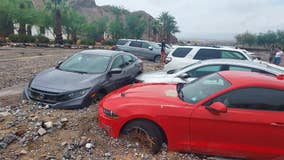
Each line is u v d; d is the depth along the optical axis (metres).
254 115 4.58
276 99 4.68
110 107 5.17
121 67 9.21
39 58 19.69
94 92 7.43
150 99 5.07
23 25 43.44
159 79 8.13
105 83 7.93
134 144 5.07
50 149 4.93
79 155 4.80
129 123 5.04
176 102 4.94
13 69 13.50
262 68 7.59
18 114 6.44
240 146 4.68
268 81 4.86
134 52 22.94
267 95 4.70
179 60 10.73
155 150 4.94
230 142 4.71
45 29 49.16
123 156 4.84
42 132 5.43
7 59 17.86
